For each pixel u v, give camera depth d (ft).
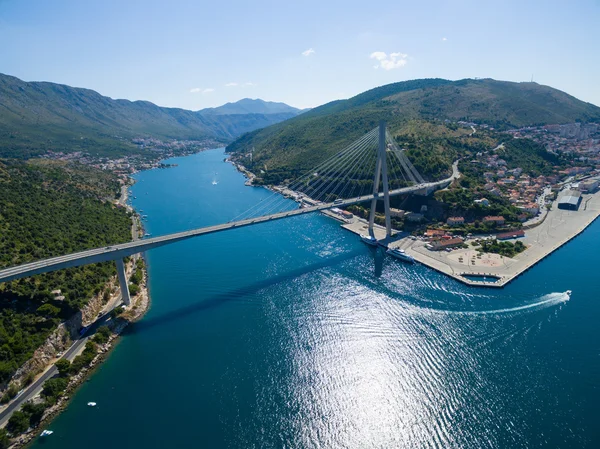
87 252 353.72
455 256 481.05
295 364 286.25
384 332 322.34
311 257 497.05
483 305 363.35
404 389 258.98
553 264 456.04
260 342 313.12
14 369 254.27
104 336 315.58
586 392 252.42
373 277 430.20
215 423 234.99
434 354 292.81
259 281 423.23
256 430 230.07
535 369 274.36
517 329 321.93
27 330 288.10
